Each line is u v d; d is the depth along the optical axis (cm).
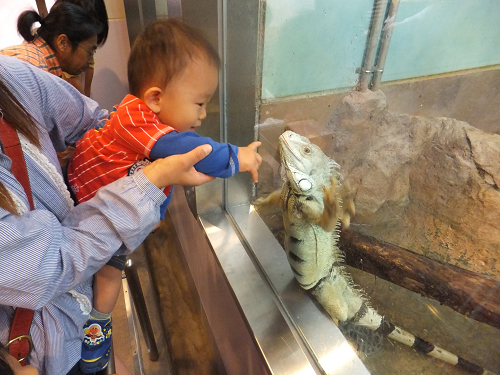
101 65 236
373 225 73
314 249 93
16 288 49
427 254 61
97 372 88
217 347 155
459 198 55
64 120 80
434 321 64
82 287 71
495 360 55
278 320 90
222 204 131
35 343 63
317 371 78
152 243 227
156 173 58
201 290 164
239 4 92
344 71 74
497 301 52
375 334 78
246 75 105
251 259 110
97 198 58
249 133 118
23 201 54
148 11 157
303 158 91
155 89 66
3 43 199
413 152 61
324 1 72
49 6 203
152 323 185
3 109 53
